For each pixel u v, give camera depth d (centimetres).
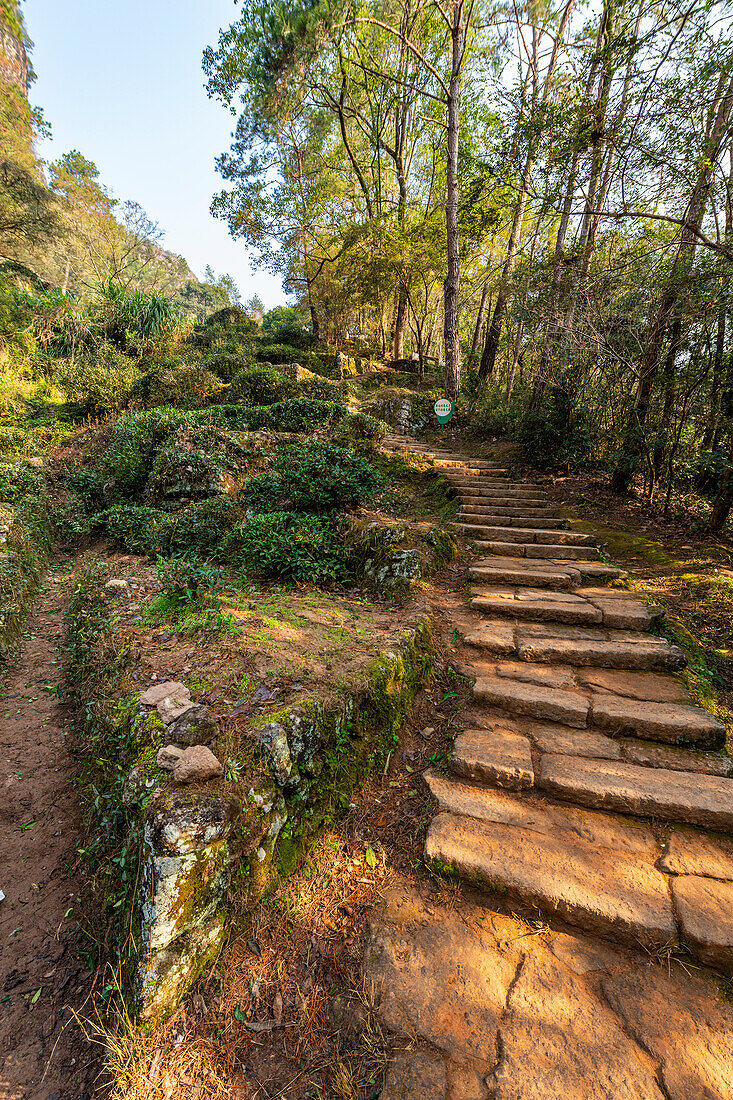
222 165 1855
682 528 586
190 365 1378
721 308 520
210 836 200
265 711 260
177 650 340
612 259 645
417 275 1552
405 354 2536
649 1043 171
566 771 274
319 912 227
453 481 784
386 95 1742
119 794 247
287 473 635
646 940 201
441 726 327
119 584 499
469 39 1485
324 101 1748
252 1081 176
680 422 605
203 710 256
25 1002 214
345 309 2048
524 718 325
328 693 281
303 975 206
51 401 1465
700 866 226
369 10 1353
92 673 372
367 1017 185
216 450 803
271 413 982
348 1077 171
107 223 3020
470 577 500
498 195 1337
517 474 845
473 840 243
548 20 1138
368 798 280
